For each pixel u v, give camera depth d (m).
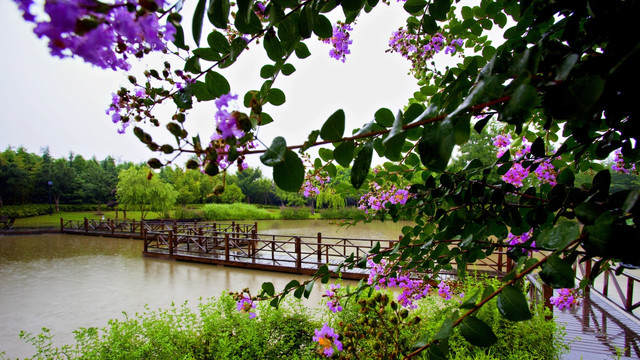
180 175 30.77
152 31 0.39
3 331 4.96
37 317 5.49
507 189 1.02
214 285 7.25
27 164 33.94
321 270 1.22
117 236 15.75
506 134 1.76
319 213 30.27
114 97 0.81
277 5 0.72
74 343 4.54
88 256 10.91
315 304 5.38
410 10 1.16
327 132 0.56
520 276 0.62
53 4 0.31
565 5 0.70
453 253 1.16
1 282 7.65
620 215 0.61
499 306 0.60
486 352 2.50
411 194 1.40
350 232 16.53
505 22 1.24
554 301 2.65
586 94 0.38
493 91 0.45
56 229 18.20
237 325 3.24
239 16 0.73
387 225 20.02
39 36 0.32
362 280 1.43
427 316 2.87
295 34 0.77
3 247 12.95
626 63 0.45
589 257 0.59
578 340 3.71
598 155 0.99
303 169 0.56
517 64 0.52
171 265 9.38
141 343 2.89
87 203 36.47
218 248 10.90
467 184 1.12
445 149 0.46
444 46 1.84
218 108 0.54
